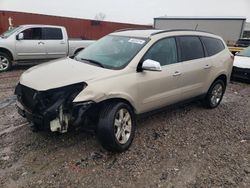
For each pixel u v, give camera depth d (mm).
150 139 4703
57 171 3725
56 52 11461
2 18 20281
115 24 22172
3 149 4227
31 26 10805
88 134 4715
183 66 5188
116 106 4031
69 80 3877
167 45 5012
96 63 4523
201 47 5766
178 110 6199
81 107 3742
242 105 6898
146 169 3848
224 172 3855
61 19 20984
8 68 10531
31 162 3906
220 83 6422
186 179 3672
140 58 4473
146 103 4621
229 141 4797
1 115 5559
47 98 3768
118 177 3648
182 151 4363
